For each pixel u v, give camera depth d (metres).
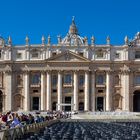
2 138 29.56
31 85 165.88
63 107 164.00
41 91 165.38
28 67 165.38
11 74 165.50
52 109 165.88
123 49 165.88
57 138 34.25
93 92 164.75
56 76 165.50
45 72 165.12
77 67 164.25
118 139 33.53
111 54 165.50
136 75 166.25
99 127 60.56
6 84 165.88
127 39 165.88
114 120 99.00
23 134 37.84
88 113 146.38
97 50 165.38
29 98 165.62
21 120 56.75
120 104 166.00
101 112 145.88
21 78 166.38
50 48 165.12
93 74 164.75
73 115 135.38
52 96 165.50
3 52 166.62
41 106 165.12
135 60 165.62
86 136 36.06
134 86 165.88
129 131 46.97
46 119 80.50
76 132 42.47
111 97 165.50
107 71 164.88
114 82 166.12
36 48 165.75
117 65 165.50
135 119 99.94
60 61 163.75
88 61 163.25
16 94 166.00
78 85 164.62
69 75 165.38
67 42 166.50
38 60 164.88
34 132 43.44
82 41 181.38
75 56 163.75
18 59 166.38
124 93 165.50
